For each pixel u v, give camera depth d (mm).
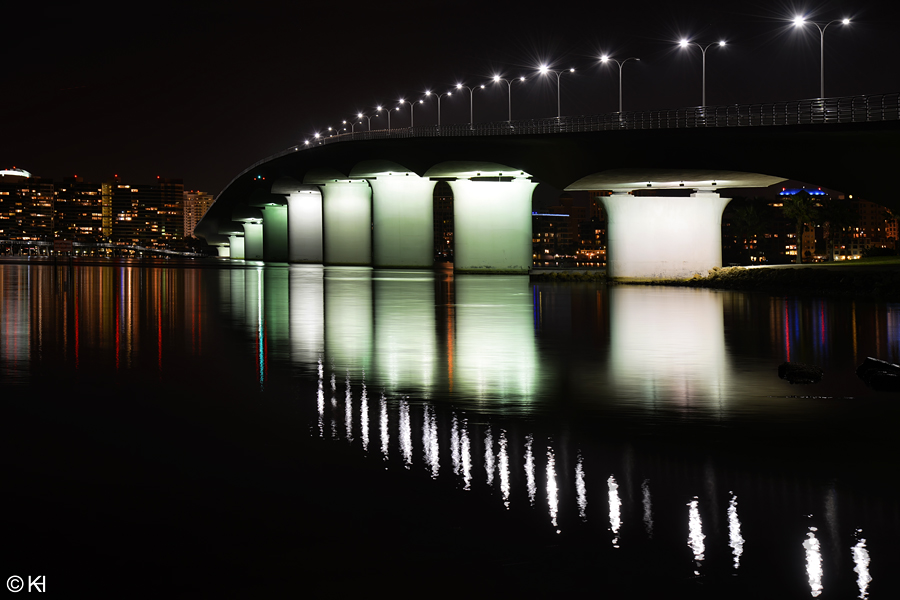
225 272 88562
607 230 61438
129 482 9586
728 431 12023
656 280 58938
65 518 8469
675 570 7363
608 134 53125
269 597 6883
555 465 10289
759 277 51188
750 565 7438
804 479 9703
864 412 13344
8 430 12125
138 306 37438
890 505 8820
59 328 27250
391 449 11047
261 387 15812
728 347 22156
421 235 101312
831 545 7824
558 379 16750
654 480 9688
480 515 8586
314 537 8031
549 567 7418
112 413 13344
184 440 11516
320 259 139500
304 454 10805
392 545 7855
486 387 15812
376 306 37719
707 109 47062
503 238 81500
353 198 118688
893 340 23703
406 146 78625
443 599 6852
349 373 17578
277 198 150375
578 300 41656
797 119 42781
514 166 67375
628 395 14906
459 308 36562
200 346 22422
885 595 6879
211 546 7824
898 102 38562
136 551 7711
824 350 21469
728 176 52094
